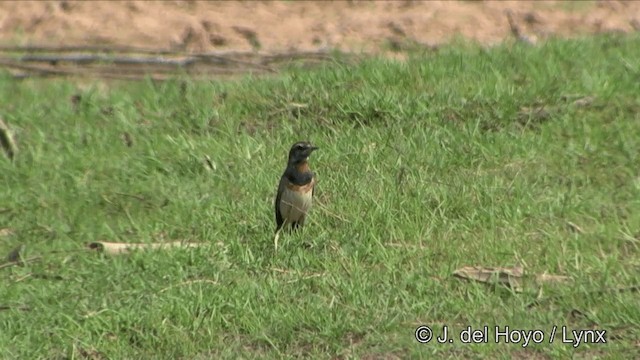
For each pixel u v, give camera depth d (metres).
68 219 15.55
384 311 12.47
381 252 13.75
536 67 19.20
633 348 11.64
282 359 11.79
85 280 13.70
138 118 18.45
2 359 11.97
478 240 13.96
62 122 18.53
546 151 16.36
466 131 16.78
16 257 14.42
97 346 12.23
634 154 16.16
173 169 16.75
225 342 12.23
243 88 18.84
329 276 13.24
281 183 14.23
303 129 17.45
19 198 16.16
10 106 19.20
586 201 14.88
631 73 18.78
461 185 15.24
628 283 12.83
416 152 16.27
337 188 15.38
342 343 12.03
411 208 14.72
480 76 18.81
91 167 16.95
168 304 12.78
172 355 12.01
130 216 15.37
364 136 16.92
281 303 12.75
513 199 14.89
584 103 17.67
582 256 13.39
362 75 18.98
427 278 13.15
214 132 17.83
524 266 13.17
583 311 12.34
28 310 13.09
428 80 18.66
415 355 11.66
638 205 14.77
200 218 15.13
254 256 13.97
